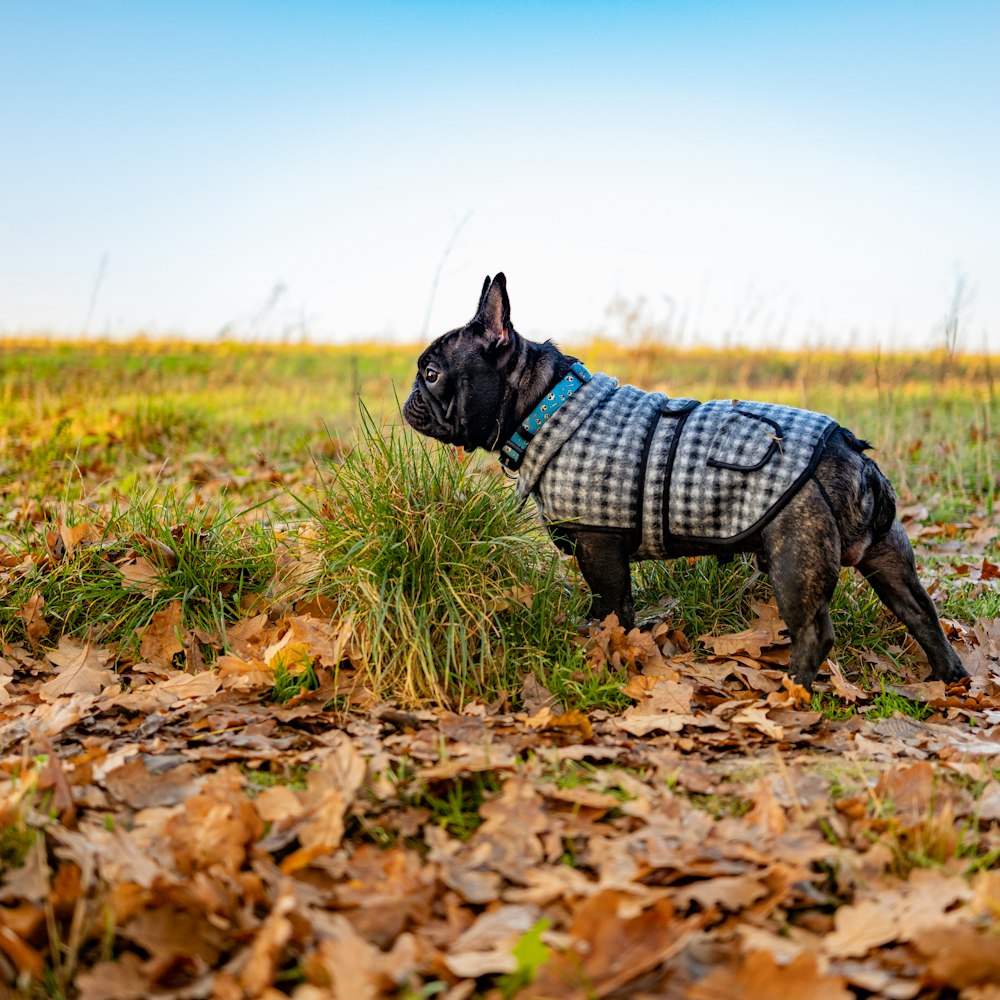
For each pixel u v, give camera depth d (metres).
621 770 2.90
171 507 4.64
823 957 1.90
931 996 1.80
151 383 13.95
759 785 2.61
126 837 2.23
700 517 3.58
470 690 3.54
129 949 1.93
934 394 11.73
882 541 3.76
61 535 4.32
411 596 3.69
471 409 3.83
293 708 3.35
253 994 1.77
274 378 15.46
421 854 2.39
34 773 2.38
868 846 2.38
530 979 1.78
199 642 3.87
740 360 14.06
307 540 4.10
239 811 2.38
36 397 11.62
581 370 3.88
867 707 3.59
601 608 3.89
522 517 4.11
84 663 3.65
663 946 1.87
